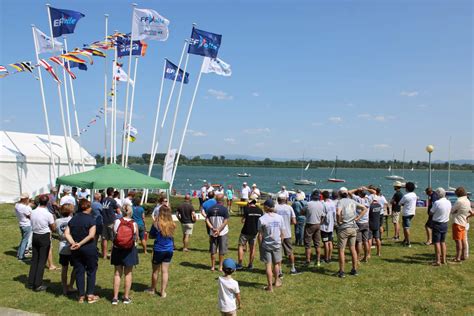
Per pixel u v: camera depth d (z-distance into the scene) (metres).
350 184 98.19
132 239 7.53
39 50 20.64
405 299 7.96
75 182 12.58
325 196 10.84
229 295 6.22
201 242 13.95
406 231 13.15
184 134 23.25
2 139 24.98
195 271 10.09
